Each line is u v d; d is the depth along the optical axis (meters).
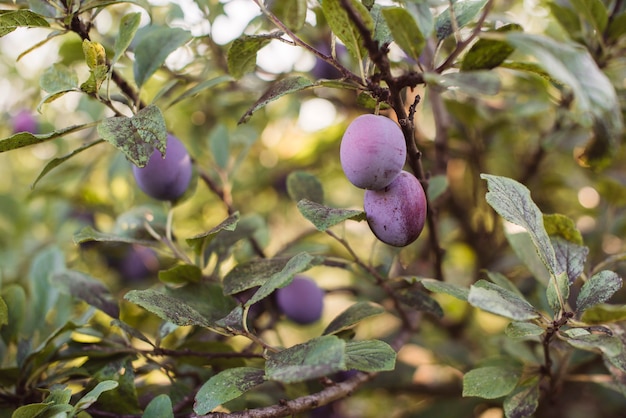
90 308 0.67
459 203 1.06
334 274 1.29
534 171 0.91
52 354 0.62
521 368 0.60
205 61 0.85
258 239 0.78
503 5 0.97
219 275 0.69
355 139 0.52
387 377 0.86
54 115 1.11
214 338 0.73
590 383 0.84
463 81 0.48
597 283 0.55
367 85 0.53
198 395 0.52
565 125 0.84
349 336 0.62
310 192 0.67
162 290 0.62
